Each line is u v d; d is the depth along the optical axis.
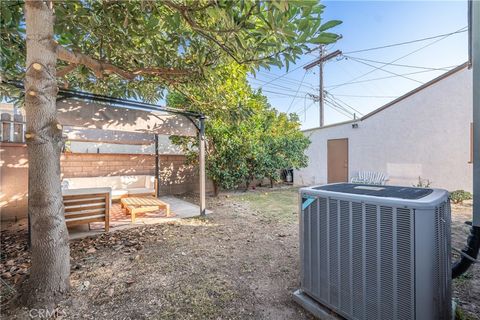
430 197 1.28
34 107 1.77
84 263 2.52
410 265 1.18
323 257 1.61
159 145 8.17
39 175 1.81
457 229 3.50
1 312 1.69
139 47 2.94
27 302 1.76
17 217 4.53
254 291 2.01
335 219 1.53
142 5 2.12
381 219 1.29
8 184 4.47
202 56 3.00
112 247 3.02
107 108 3.73
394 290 1.24
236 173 6.91
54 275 1.85
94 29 2.53
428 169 6.37
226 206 5.64
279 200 6.43
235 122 4.95
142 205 4.27
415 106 6.63
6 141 4.48
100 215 3.60
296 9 1.66
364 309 1.37
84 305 1.79
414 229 1.17
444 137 6.10
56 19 2.20
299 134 8.98
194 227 3.92
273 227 3.91
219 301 1.87
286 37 1.78
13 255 2.77
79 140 6.10
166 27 2.44
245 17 1.78
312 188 1.77
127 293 1.96
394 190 1.58
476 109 1.72
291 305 1.82
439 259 1.21
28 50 1.77
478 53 1.70
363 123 7.90
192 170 7.75
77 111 3.45
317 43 1.81
